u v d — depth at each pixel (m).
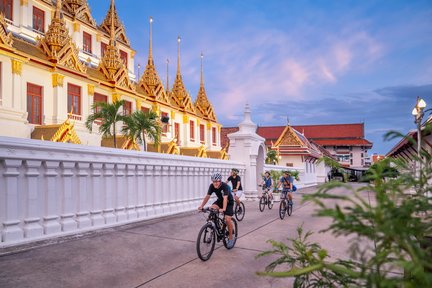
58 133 20.53
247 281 5.24
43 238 7.19
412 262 1.48
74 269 5.51
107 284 4.92
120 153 9.65
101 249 6.84
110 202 9.36
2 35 20.38
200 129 47.59
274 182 19.17
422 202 1.75
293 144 42.25
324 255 2.48
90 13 39.00
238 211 11.64
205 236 6.54
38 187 7.36
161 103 36.47
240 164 18.72
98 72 29.95
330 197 1.70
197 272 5.64
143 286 4.91
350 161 87.31
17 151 6.80
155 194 11.48
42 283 4.81
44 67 23.06
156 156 11.41
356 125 89.56
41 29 32.62
